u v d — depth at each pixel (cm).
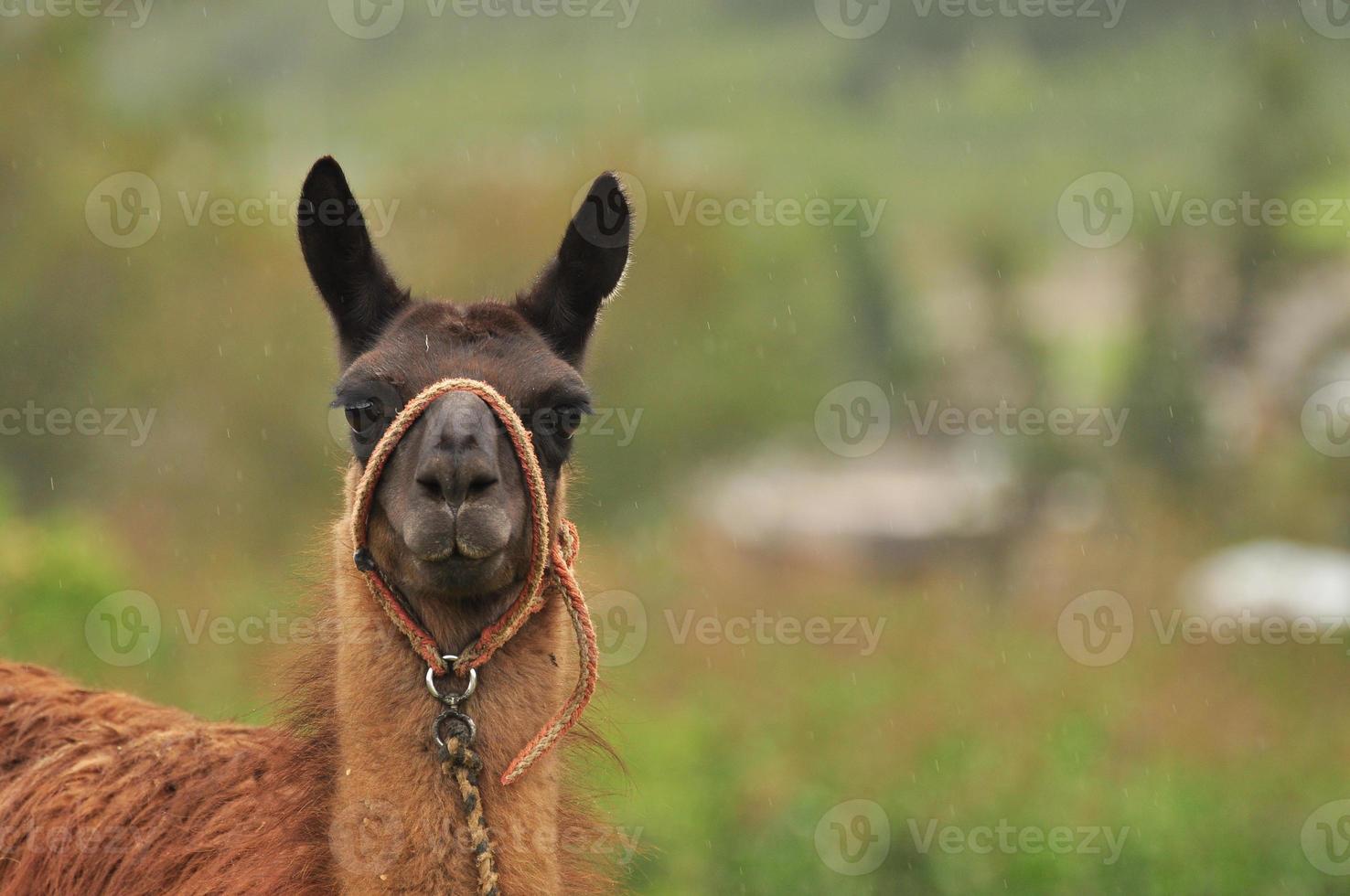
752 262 13150
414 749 1552
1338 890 3541
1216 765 4600
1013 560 8919
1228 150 13962
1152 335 11344
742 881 3434
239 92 11200
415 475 1530
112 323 9525
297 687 1705
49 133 9606
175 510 9100
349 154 16462
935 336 15088
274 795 1659
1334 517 8925
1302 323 11712
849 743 4681
